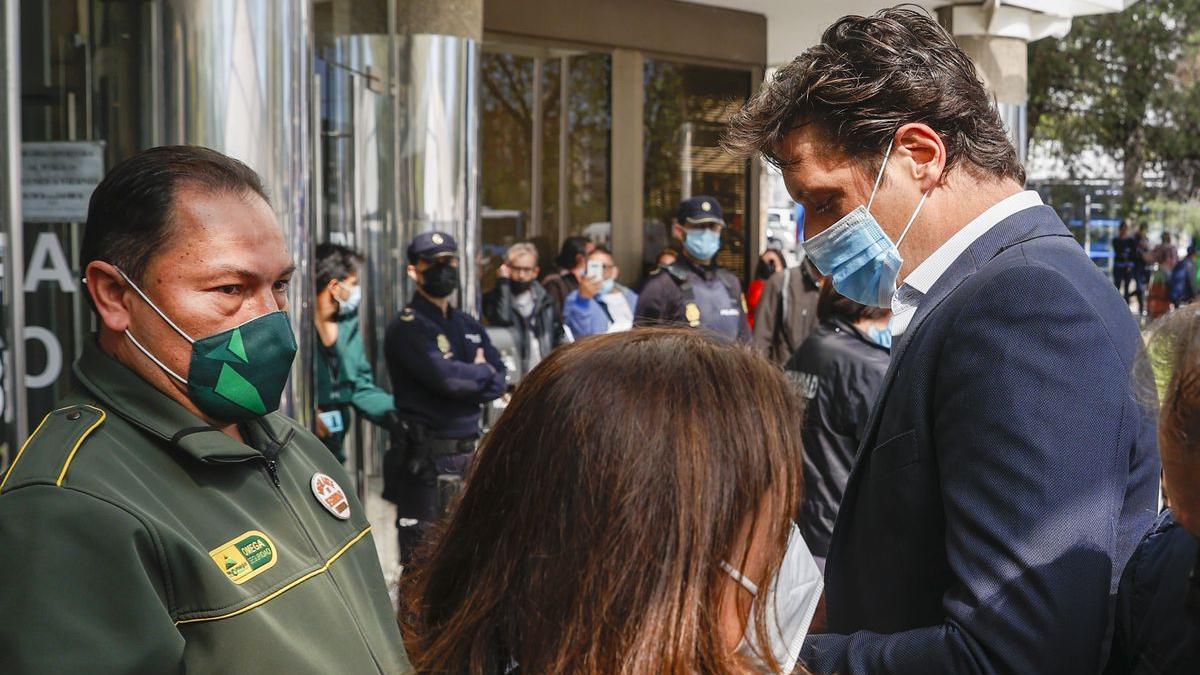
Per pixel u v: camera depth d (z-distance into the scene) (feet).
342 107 15.80
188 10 10.78
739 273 32.48
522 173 27.76
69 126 10.55
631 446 3.42
